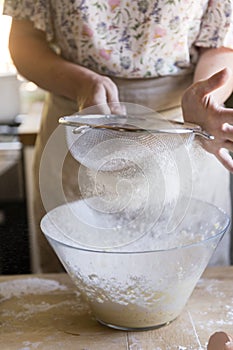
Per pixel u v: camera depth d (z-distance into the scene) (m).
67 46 1.30
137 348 0.87
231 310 0.96
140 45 1.24
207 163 1.25
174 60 1.27
